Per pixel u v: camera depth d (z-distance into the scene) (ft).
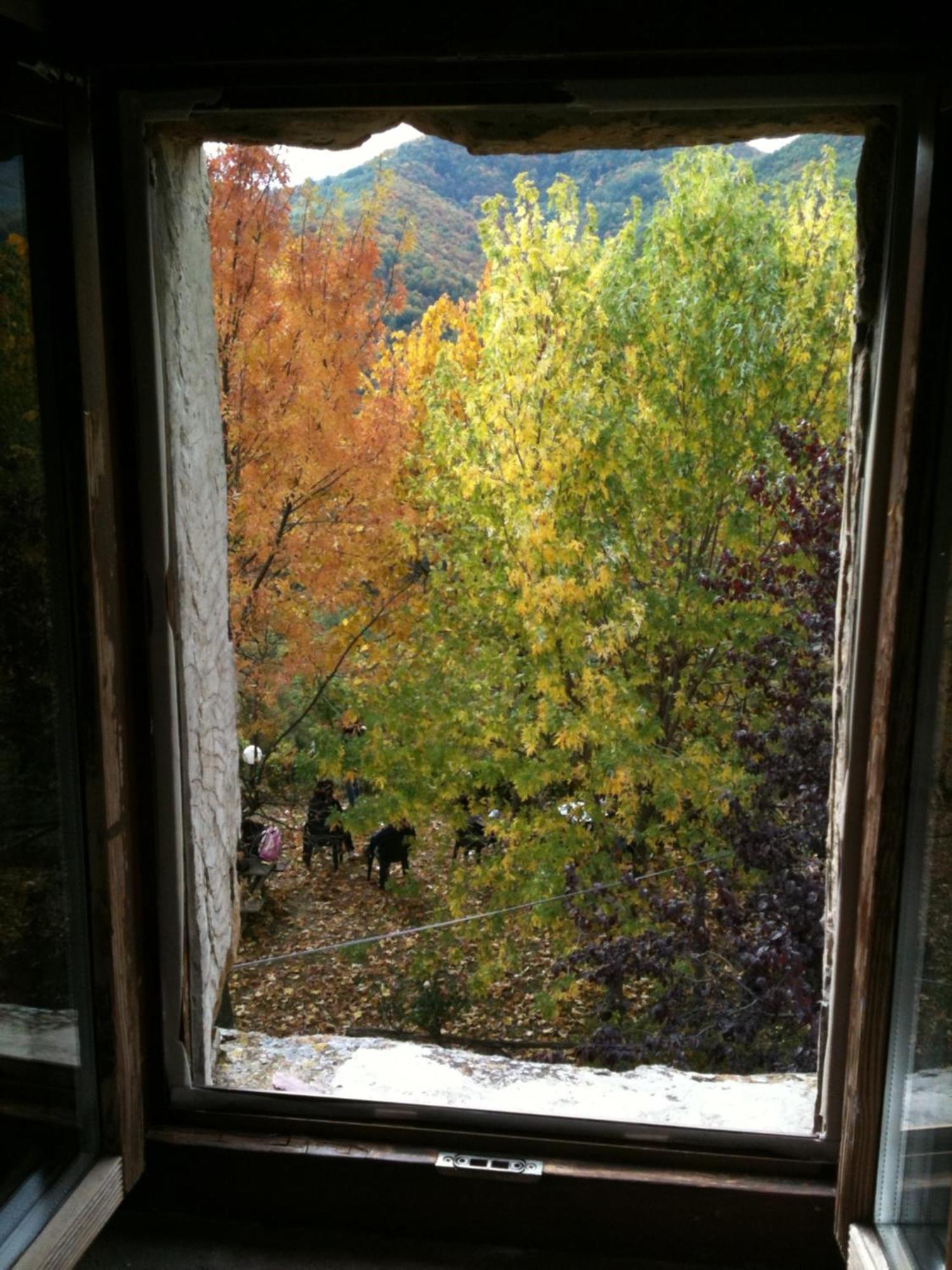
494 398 24.04
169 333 4.39
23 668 3.66
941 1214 3.42
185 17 3.56
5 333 3.48
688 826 22.27
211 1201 4.61
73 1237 3.73
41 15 3.49
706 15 3.41
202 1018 4.81
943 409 3.34
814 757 17.67
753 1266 4.33
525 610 23.29
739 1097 4.85
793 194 22.66
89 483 3.74
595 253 24.13
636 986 20.53
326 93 3.76
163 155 4.26
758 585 21.30
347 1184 4.52
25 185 3.55
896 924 3.61
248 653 23.50
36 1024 3.80
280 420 20.89
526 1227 4.45
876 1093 3.72
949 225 3.25
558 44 3.48
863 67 3.44
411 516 23.89
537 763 23.27
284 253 21.42
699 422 23.09
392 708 24.25
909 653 3.47
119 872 4.03
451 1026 22.66
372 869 26.32
